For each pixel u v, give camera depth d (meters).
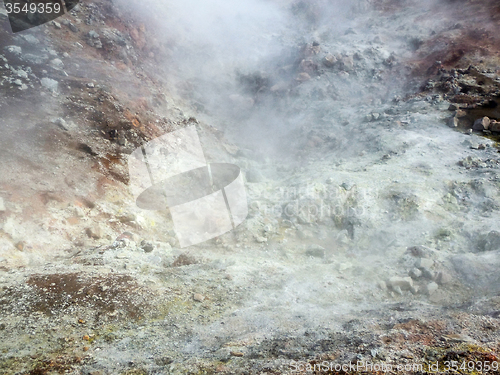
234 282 4.57
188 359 3.10
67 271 4.34
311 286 4.54
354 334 3.28
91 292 4.00
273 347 3.19
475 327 3.27
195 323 3.74
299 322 3.74
